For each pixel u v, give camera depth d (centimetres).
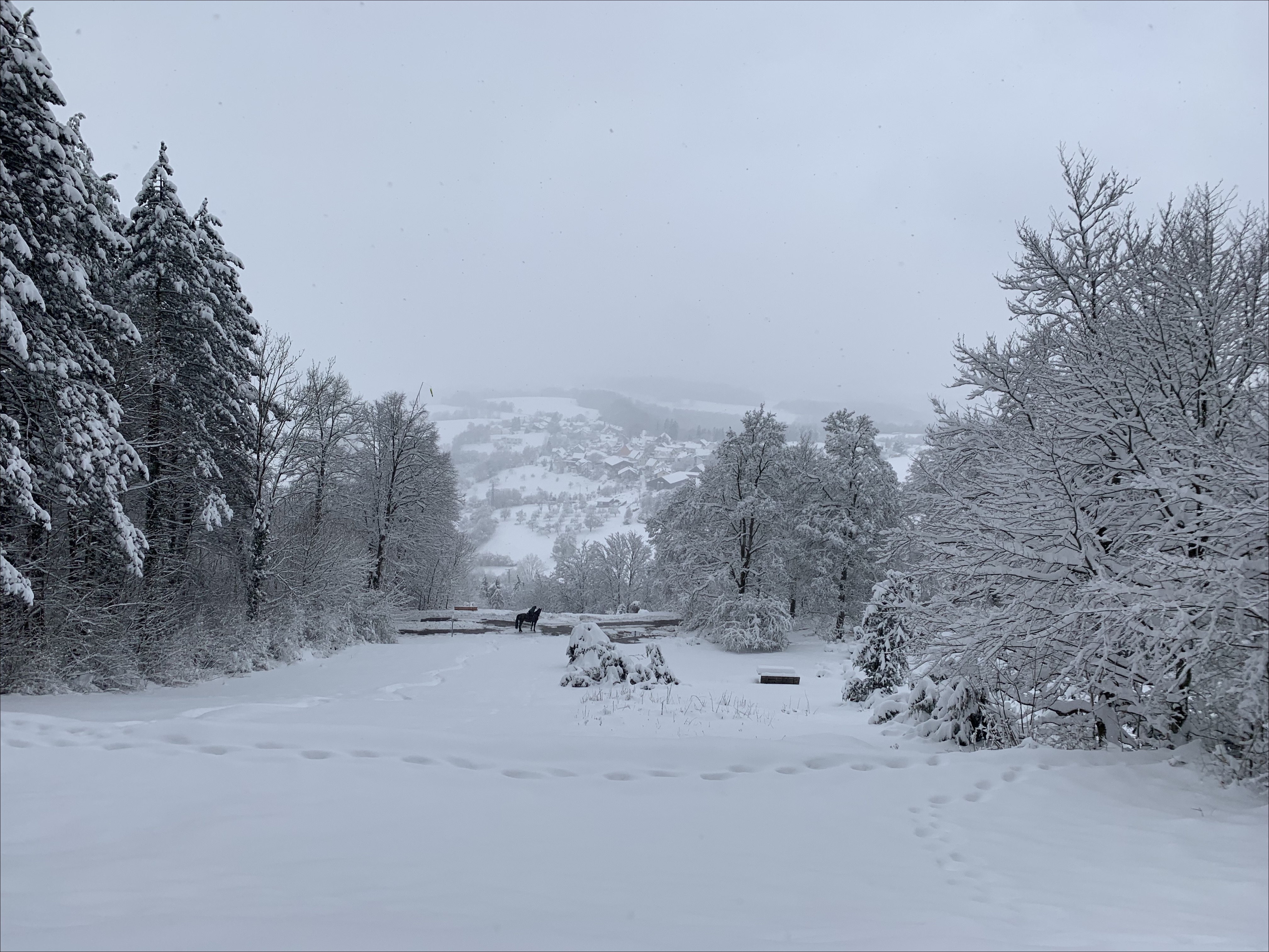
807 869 569
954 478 1113
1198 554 856
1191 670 782
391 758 787
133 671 1798
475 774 754
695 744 881
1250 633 711
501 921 442
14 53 1409
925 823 679
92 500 1588
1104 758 855
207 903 456
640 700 1593
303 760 750
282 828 599
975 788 771
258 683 1928
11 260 1370
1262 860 592
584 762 820
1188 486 826
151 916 431
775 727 1236
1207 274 948
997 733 1041
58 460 1502
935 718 1080
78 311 1562
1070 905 504
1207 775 791
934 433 1138
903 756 883
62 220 1491
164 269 2047
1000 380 1080
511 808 674
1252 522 716
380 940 400
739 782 773
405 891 491
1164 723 888
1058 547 938
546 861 564
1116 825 670
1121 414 925
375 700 1510
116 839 566
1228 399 899
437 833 610
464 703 1510
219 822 602
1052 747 959
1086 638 877
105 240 1580
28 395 1469
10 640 1572
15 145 1440
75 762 699
